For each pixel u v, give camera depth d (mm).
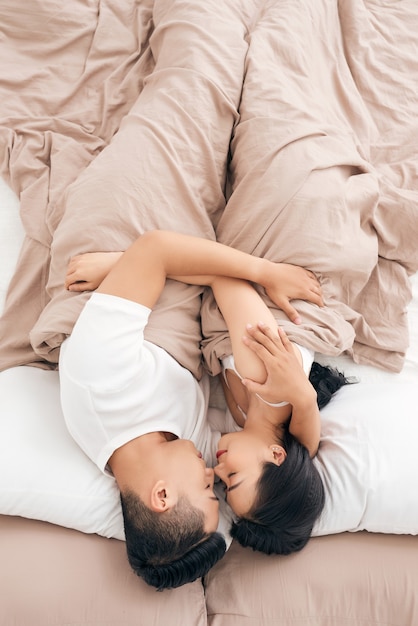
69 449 938
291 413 942
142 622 857
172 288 1024
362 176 1116
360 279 1069
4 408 959
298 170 1036
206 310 1043
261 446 902
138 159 1034
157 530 824
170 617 870
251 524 883
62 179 1187
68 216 1041
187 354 1014
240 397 1033
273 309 1018
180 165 1060
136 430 913
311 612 883
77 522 911
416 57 1309
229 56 1150
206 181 1099
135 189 1015
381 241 1137
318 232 1021
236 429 1060
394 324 1122
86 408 897
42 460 911
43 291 1133
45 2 1271
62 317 966
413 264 1151
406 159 1232
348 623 875
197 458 887
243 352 946
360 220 1104
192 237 981
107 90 1286
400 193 1136
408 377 1110
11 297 1122
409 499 906
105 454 906
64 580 871
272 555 937
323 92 1231
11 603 846
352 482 932
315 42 1240
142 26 1328
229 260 979
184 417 985
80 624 849
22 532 912
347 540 949
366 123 1238
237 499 874
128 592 877
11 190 1225
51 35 1298
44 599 852
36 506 896
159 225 1026
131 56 1311
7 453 901
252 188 1062
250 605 898
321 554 933
